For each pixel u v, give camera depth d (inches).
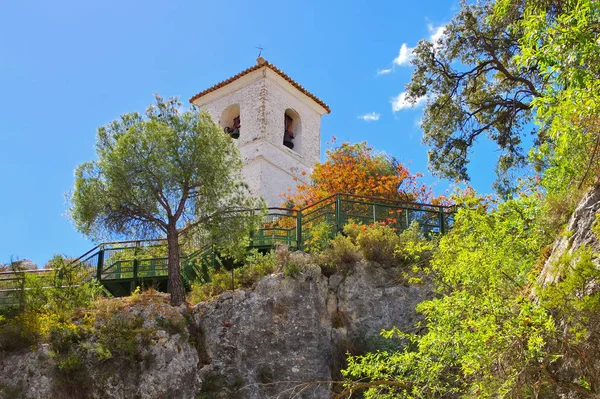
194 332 646.5
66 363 584.7
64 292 676.7
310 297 663.1
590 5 357.4
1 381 585.9
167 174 710.5
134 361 597.6
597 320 328.5
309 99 1339.8
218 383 614.5
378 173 1053.8
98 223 716.0
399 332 446.3
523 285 431.2
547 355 337.7
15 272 706.2
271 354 632.4
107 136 745.0
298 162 1264.8
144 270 783.1
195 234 734.5
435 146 1007.0
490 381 359.9
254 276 691.4
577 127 414.3
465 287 421.7
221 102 1294.3
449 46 987.3
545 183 498.3
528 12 446.6
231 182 749.3
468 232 480.1
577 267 326.6
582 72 350.0
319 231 745.6
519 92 949.2
